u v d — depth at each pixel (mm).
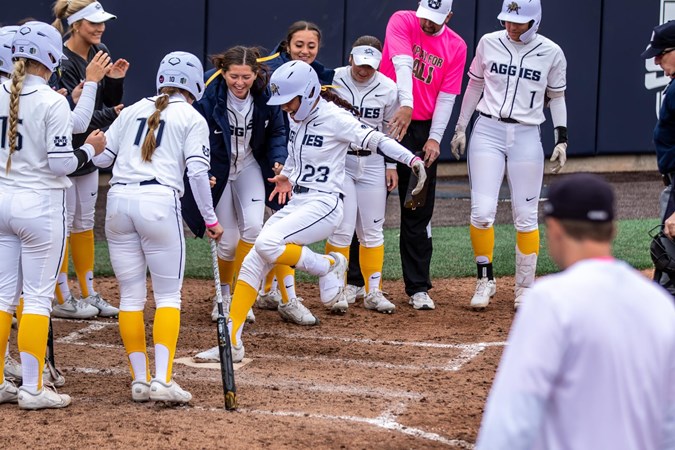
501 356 22781
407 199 26344
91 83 19516
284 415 18031
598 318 9062
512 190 27297
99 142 18469
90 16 24719
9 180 17969
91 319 26391
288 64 21453
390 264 34000
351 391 19781
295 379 20688
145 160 18531
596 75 53594
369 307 27703
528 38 26547
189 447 16172
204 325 25625
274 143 24891
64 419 17641
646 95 55094
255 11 48156
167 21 46781
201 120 18875
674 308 9539
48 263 18156
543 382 8953
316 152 22109
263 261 21891
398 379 20750
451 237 39156
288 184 23250
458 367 21812
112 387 19922
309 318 25859
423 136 27641
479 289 28094
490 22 51000
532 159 26984
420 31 26953
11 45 18859
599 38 53344
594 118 54000
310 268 22344
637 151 55500
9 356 20844
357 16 49469
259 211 24844
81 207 26000
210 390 19750
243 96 23797
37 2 45000
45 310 18203
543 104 27156
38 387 18203
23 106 17703
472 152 27500
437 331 25344
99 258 34062
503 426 8883
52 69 18172
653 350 9188
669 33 20859
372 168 26516
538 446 9180
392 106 26500
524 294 27750
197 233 24828
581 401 9039
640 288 9383
